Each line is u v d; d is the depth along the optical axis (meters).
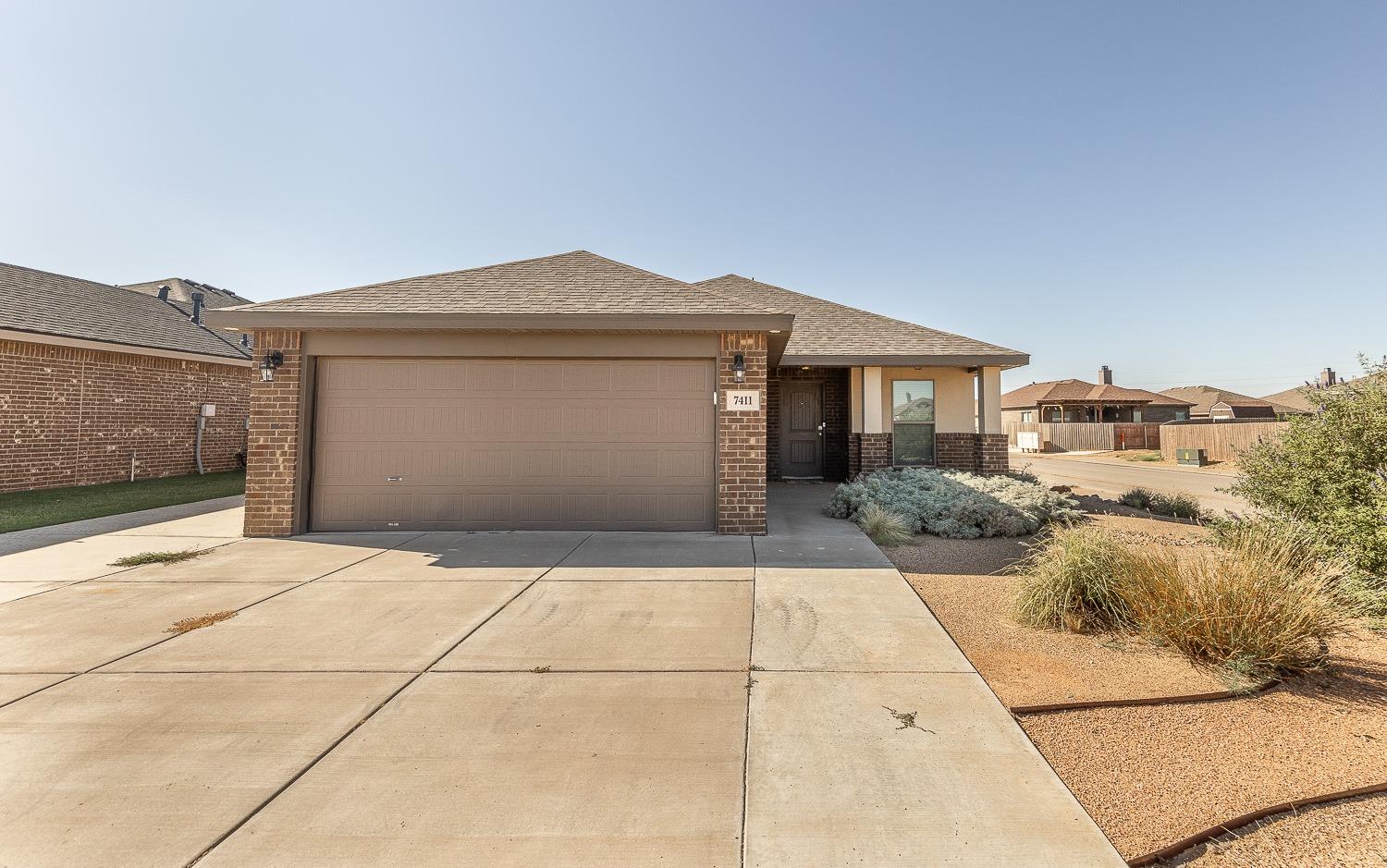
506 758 2.52
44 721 2.81
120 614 4.39
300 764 2.47
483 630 4.07
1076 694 3.14
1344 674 3.39
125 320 14.00
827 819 2.12
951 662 3.56
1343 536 4.93
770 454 13.10
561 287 8.09
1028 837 2.03
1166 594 3.89
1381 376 5.52
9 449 10.87
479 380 7.56
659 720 2.85
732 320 7.19
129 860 1.92
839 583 5.22
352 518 7.51
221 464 15.35
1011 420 45.66
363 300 7.52
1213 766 2.48
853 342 11.89
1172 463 25.23
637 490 7.56
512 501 7.54
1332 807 2.20
